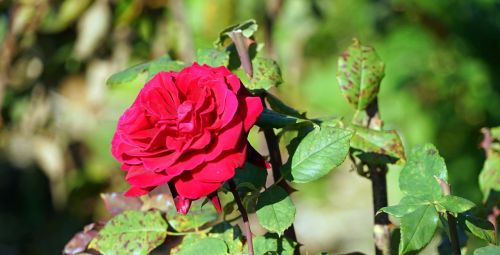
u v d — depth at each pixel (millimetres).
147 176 1470
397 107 5508
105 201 2023
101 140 4527
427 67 5488
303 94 5254
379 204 2004
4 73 4180
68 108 4457
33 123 4500
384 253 2002
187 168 1436
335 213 7145
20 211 7281
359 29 5672
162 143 1465
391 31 5672
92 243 1828
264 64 1841
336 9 5367
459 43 5297
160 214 1858
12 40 4098
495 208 2123
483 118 5309
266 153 3875
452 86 5391
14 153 6410
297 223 7129
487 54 5242
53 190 4973
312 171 1651
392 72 5574
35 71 4406
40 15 4035
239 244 1733
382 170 2006
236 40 1839
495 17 5160
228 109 1444
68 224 6020
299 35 4465
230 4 4059
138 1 4000
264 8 4055
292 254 1733
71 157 4672
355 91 1991
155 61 2029
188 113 1444
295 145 1688
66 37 4375
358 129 1903
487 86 5273
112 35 4188
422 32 5562
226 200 3252
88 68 4270
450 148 5359
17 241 6695
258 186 1775
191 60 3965
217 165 1452
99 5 4027
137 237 1830
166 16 4027
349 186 7285
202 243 1685
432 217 1549
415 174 1681
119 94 4395
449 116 5395
